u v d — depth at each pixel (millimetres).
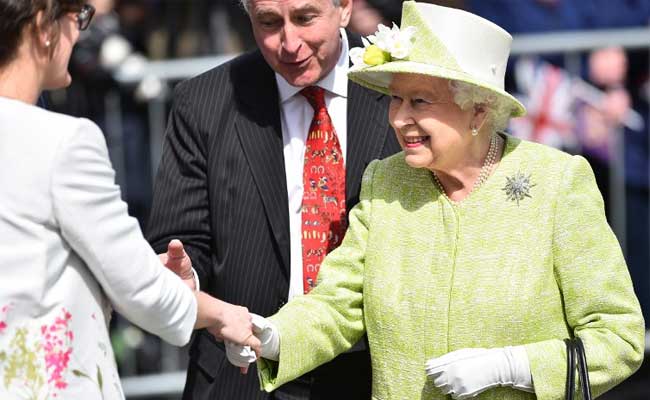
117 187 11258
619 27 24984
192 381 15016
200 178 14766
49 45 10961
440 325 12680
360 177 14445
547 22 24969
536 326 12523
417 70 12289
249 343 12828
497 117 12766
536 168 12797
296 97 14719
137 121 23812
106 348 11320
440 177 13055
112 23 24266
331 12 14039
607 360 12328
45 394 10812
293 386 14477
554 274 12586
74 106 23625
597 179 24109
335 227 14414
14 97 10930
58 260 10945
